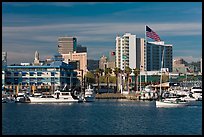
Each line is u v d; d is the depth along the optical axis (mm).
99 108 179875
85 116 138375
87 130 97688
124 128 102000
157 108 176125
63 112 155375
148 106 194125
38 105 199625
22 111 159000
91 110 167375
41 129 98812
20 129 98250
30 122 115062
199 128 100625
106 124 111625
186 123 113062
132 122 117312
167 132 93500
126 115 142125
